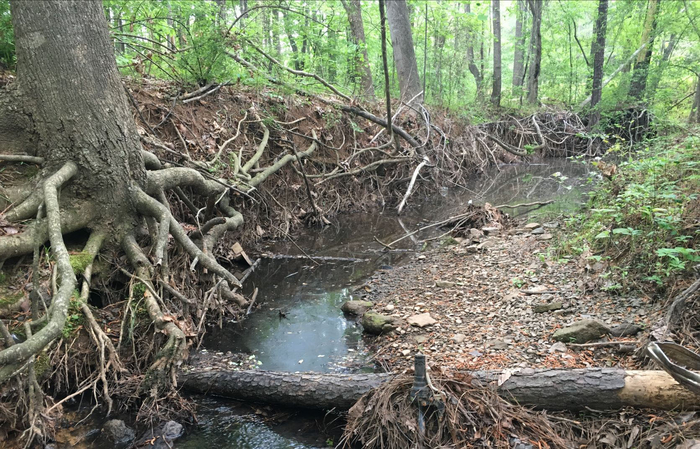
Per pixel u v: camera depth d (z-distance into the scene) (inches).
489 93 716.7
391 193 413.4
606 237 189.9
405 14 494.3
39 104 149.4
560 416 109.3
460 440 103.6
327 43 455.2
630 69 685.3
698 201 178.4
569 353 135.5
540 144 621.9
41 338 103.9
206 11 288.5
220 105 301.4
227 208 242.7
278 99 340.5
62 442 115.5
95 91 153.6
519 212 328.5
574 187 417.1
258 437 118.3
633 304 153.9
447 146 496.1
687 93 679.7
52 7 144.8
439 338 157.5
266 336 174.4
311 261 259.1
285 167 331.6
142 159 170.2
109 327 147.6
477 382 114.7
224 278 168.6
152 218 169.8
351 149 391.5
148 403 127.9
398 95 517.0
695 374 96.5
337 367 149.9
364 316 176.9
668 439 94.3
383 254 265.0
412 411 108.6
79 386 130.6
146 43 299.3
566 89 785.6
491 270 212.7
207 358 155.8
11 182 150.0
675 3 540.7
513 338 149.6
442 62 603.5
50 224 130.4
